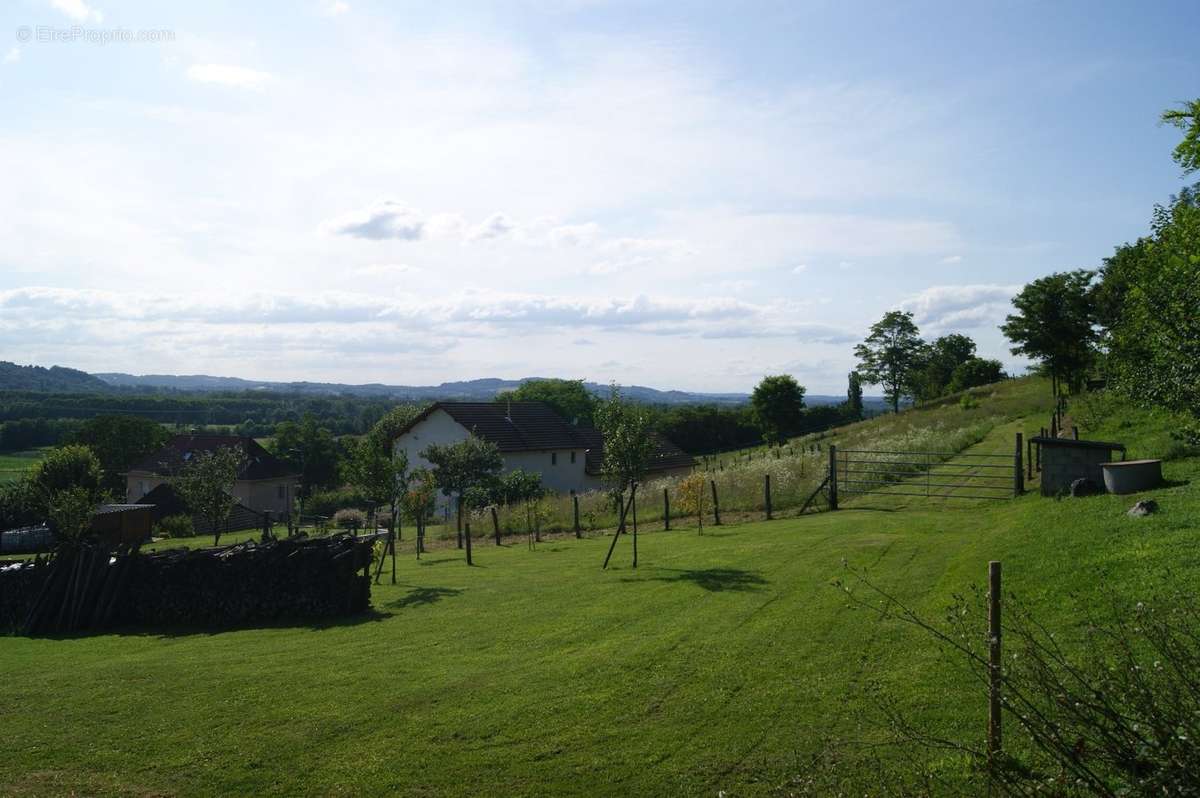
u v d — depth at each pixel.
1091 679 5.75
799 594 13.57
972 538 16.64
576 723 9.05
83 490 32.41
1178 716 4.50
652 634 12.23
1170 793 4.28
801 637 11.14
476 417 51.84
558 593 16.30
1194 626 7.30
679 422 86.44
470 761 8.30
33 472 48.00
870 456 31.34
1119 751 4.59
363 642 13.77
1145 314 11.20
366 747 8.85
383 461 24.70
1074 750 4.80
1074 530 13.70
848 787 6.72
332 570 16.55
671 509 28.64
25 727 10.14
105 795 8.07
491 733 8.98
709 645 11.30
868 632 10.96
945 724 7.68
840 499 25.97
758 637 11.39
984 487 23.09
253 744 9.13
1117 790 4.76
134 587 17.73
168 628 17.05
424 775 8.07
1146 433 23.14
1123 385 15.14
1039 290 38.88
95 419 73.19
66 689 11.85
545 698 9.89
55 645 16.11
